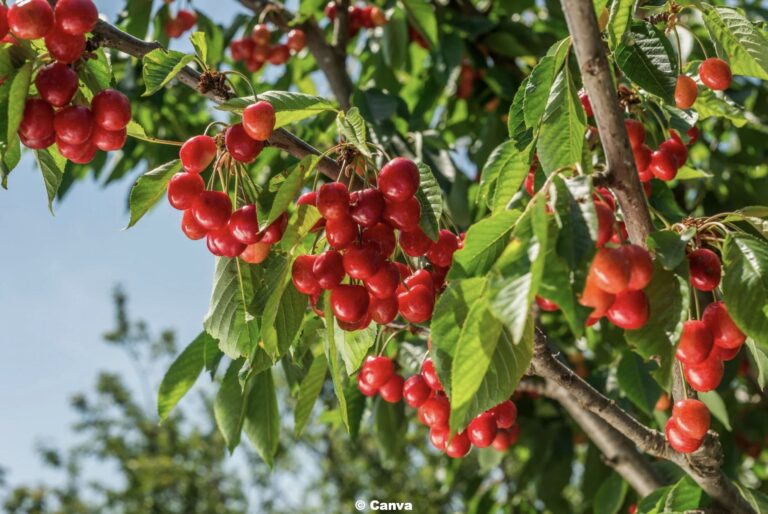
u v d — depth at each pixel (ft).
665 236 5.69
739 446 18.19
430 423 8.04
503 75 16.93
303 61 18.83
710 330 5.98
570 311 4.80
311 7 16.14
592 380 14.64
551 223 5.10
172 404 9.89
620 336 12.99
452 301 5.71
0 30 6.33
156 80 7.04
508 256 5.04
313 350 10.38
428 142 14.07
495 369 5.83
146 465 55.72
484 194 8.68
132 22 15.78
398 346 12.12
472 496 19.04
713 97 8.30
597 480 15.83
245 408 10.72
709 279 6.16
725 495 8.34
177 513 55.98
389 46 16.14
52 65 6.45
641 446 8.21
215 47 16.66
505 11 17.30
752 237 6.02
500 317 4.81
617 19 7.07
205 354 9.82
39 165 7.32
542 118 6.98
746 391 18.67
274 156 17.47
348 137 6.50
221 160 7.06
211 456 58.13
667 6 7.70
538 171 7.47
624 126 5.95
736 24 7.55
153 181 7.13
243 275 7.36
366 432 48.47
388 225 6.57
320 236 7.43
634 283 5.32
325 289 6.58
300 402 9.39
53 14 6.32
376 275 6.48
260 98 6.72
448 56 16.03
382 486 46.14
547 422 16.96
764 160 17.02
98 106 6.55
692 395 7.30
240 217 6.63
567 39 7.14
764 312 5.83
